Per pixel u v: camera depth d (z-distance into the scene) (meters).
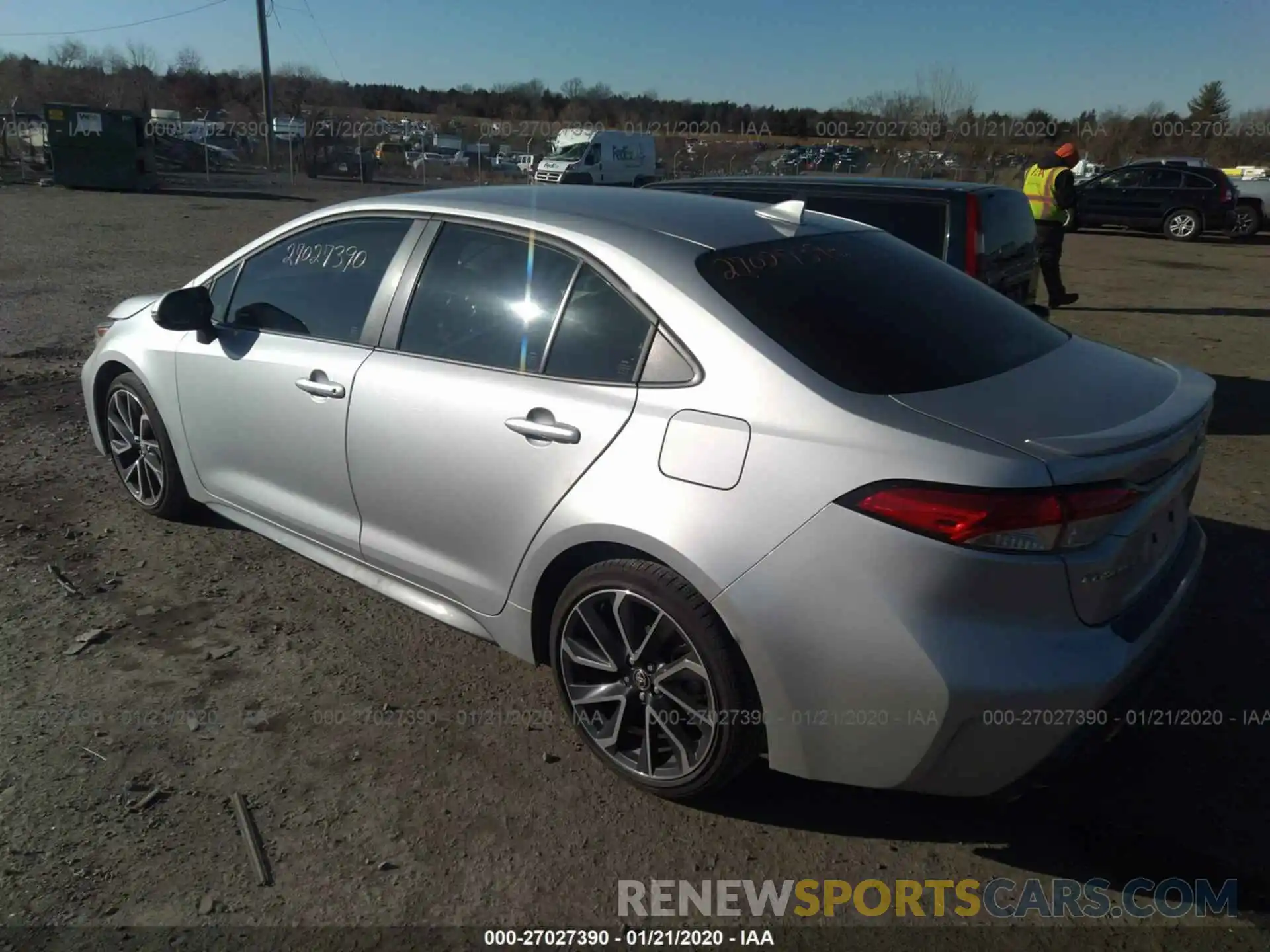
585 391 2.94
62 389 7.12
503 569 3.16
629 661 2.88
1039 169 10.57
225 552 4.49
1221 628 3.96
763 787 3.03
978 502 2.31
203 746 3.14
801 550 2.48
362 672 3.59
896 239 3.70
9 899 2.52
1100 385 2.85
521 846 2.76
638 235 3.09
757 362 2.67
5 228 17.23
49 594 4.07
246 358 3.96
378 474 3.48
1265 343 10.15
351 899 2.56
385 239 3.66
